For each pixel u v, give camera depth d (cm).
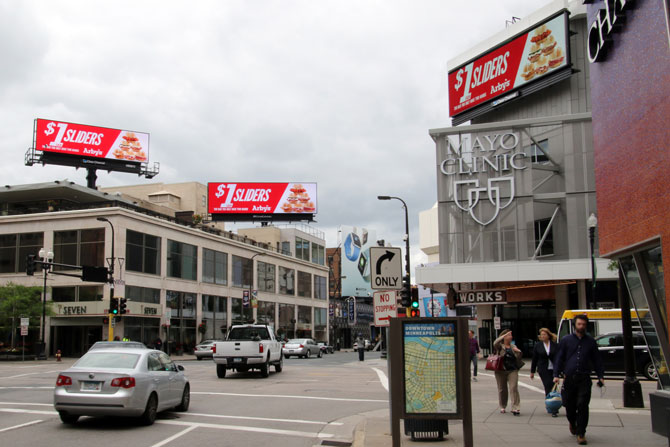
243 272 7375
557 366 1073
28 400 1733
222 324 6819
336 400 1831
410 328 966
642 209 1029
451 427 1236
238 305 7200
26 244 5369
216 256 6794
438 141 4044
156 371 1376
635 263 1112
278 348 2978
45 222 5322
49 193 5825
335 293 11875
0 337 5059
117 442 1103
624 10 1090
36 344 4700
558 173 3831
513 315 4500
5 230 5447
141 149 6519
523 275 3584
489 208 3884
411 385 954
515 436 1122
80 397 1230
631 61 1072
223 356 2634
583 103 4100
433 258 8575
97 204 5569
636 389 1524
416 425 1099
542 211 3828
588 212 3719
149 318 5484
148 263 5519
